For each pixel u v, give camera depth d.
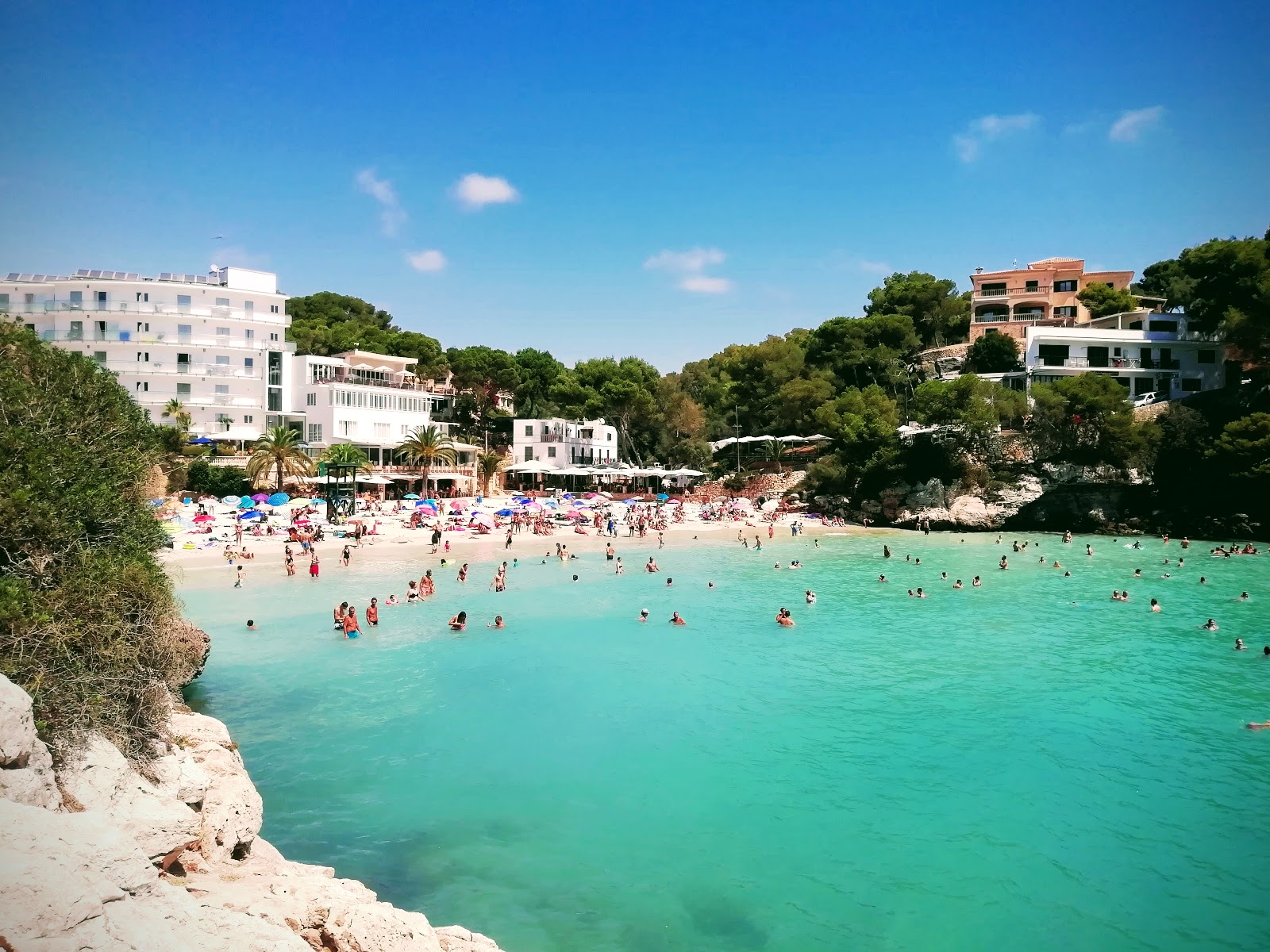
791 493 97.94
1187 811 19.59
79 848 8.59
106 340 80.50
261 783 20.52
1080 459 79.12
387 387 99.81
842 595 47.56
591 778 21.27
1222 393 81.12
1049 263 119.81
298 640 34.97
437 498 89.25
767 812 19.42
